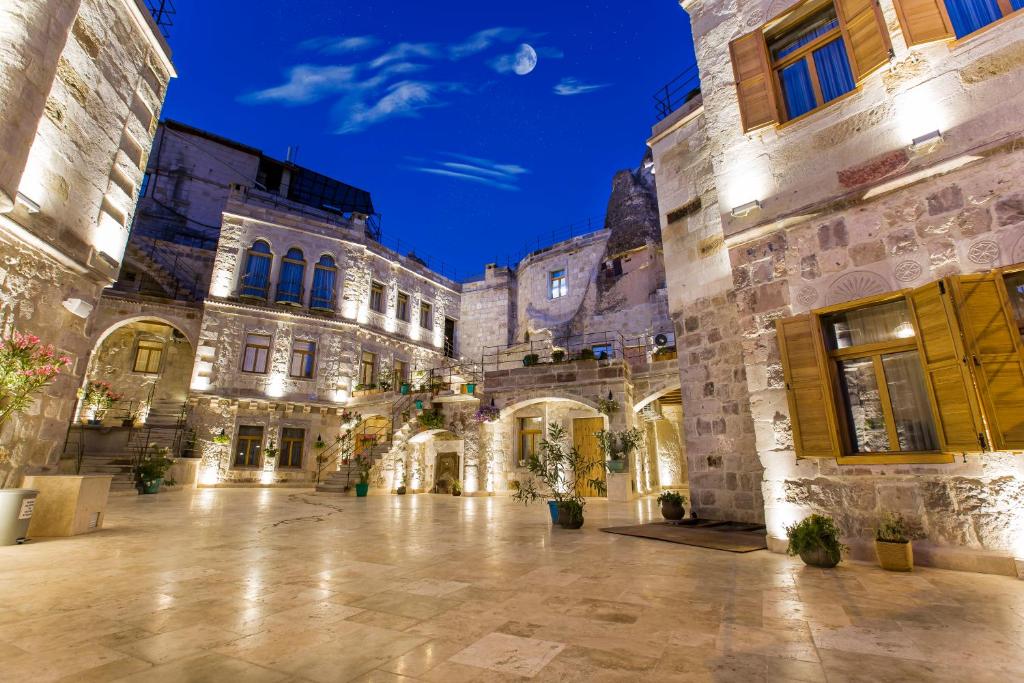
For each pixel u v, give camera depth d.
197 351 19.47
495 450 17.23
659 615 3.37
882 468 5.12
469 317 29.23
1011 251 4.66
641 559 5.30
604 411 14.37
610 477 13.98
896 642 2.86
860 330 5.61
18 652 2.67
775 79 6.87
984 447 4.46
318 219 23.98
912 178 5.29
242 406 19.86
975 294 4.72
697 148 10.15
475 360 28.02
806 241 6.02
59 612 3.38
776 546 5.70
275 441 20.22
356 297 23.44
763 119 6.61
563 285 25.25
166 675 2.39
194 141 26.72
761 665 2.54
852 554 5.14
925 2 5.55
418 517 9.45
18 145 5.84
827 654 2.69
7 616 3.27
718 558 5.35
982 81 5.07
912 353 5.25
